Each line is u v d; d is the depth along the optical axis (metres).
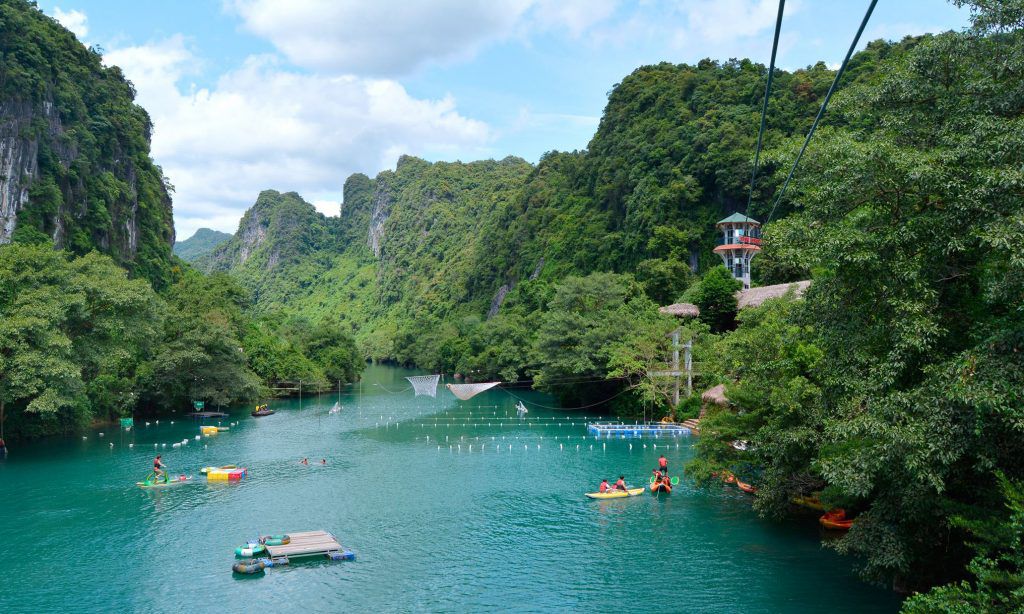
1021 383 18.72
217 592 30.33
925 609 18.55
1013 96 21.98
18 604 29.11
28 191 99.75
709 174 131.88
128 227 129.75
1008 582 17.56
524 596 29.81
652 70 187.50
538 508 43.59
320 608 28.73
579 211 175.62
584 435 72.56
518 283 181.38
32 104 102.69
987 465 19.72
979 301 23.53
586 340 88.25
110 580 31.75
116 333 66.56
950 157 21.39
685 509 43.00
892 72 25.58
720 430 39.62
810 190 25.80
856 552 31.02
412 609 28.59
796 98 135.00
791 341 29.73
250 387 94.94
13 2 110.62
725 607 28.30
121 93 143.00
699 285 103.62
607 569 32.78
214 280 156.38
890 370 21.83
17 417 67.88
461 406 102.38
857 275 23.78
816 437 31.73
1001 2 22.27
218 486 50.03
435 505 44.47
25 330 56.72
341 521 40.97
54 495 47.31
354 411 97.00
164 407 92.75
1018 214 19.12
